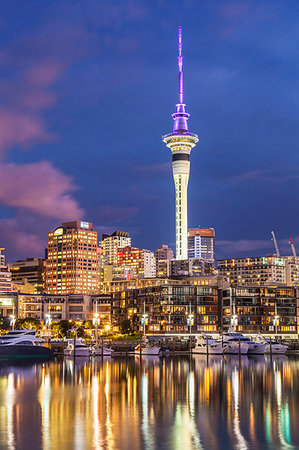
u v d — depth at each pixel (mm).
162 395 96938
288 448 59188
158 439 62750
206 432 66125
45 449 58375
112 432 66000
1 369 152500
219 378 127375
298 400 90812
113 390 103812
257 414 77500
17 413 77750
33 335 198125
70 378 126938
